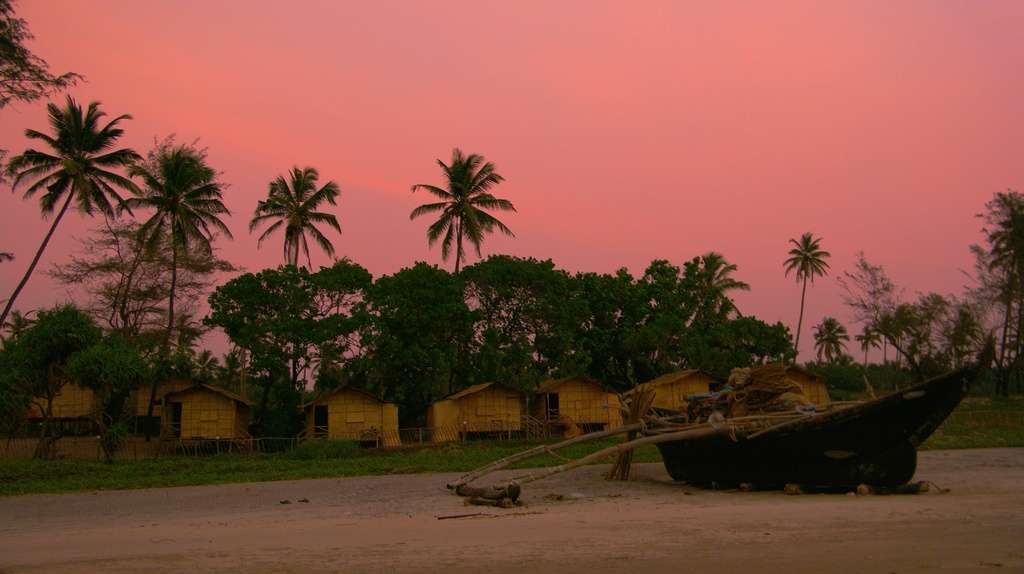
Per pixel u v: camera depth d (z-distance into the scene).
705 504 14.60
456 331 40.19
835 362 84.56
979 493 15.01
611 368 48.72
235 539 11.51
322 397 34.94
